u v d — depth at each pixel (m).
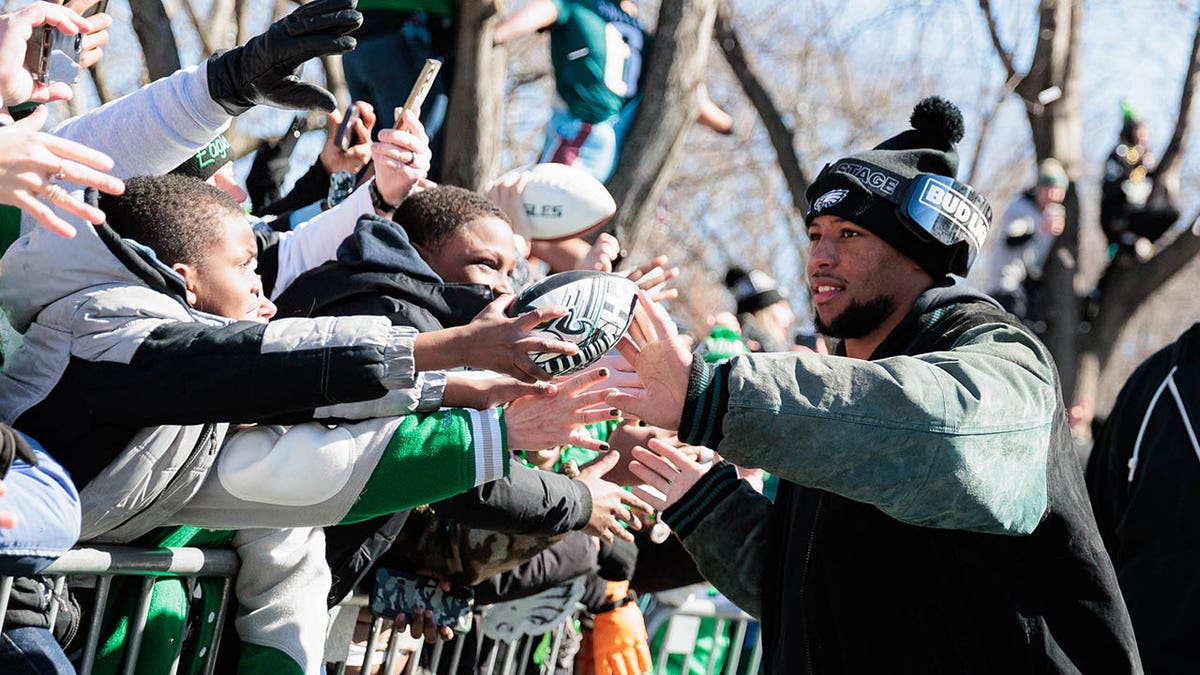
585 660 4.49
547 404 2.92
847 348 3.16
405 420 2.83
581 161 5.79
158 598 2.85
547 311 2.64
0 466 2.28
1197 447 4.10
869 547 2.85
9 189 2.31
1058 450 2.85
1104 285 11.83
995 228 12.09
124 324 2.57
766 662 3.13
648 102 5.95
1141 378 4.34
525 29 5.66
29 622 2.53
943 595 2.80
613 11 5.87
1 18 2.74
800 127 15.19
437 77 5.50
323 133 8.44
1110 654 2.82
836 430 2.52
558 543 3.90
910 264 3.01
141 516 2.72
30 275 2.65
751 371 2.54
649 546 4.39
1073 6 11.70
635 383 3.13
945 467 2.54
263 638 2.97
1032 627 2.77
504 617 3.98
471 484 2.84
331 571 3.28
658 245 16.64
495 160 5.51
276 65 2.75
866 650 2.84
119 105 2.86
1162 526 4.11
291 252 3.77
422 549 3.55
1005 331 2.83
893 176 2.97
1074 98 11.63
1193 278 20.16
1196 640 3.97
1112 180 11.79
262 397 2.48
